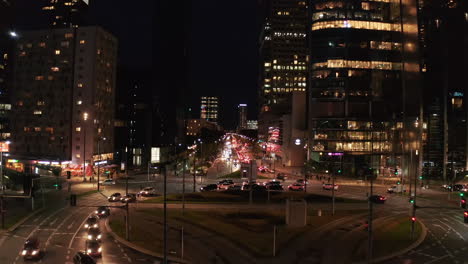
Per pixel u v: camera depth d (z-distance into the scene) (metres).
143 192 80.12
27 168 84.56
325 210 67.12
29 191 54.62
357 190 96.31
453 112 130.75
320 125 144.75
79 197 79.88
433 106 129.88
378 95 145.50
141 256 41.03
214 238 47.78
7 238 48.41
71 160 126.38
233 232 50.59
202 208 66.31
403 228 55.34
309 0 153.88
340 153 142.25
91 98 126.19
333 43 145.12
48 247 44.19
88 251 40.56
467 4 133.25
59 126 126.62
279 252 42.75
